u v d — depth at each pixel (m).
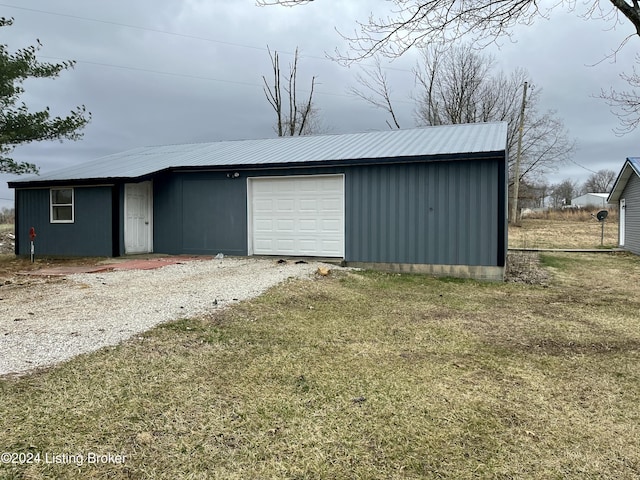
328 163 10.42
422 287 8.55
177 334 4.78
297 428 2.95
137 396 3.31
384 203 10.16
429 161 9.65
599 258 14.79
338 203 10.70
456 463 2.59
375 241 10.27
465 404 3.36
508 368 4.18
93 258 11.65
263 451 2.67
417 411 3.23
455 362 4.32
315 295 7.18
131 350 4.25
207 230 11.91
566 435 2.93
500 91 30.47
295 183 11.12
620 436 2.93
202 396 3.36
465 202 9.49
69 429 2.82
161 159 13.75
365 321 5.84
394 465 2.56
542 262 13.58
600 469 2.56
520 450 2.74
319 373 3.92
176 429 2.88
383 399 3.42
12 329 4.85
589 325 5.85
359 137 13.51
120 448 2.64
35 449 2.60
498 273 9.31
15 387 3.37
